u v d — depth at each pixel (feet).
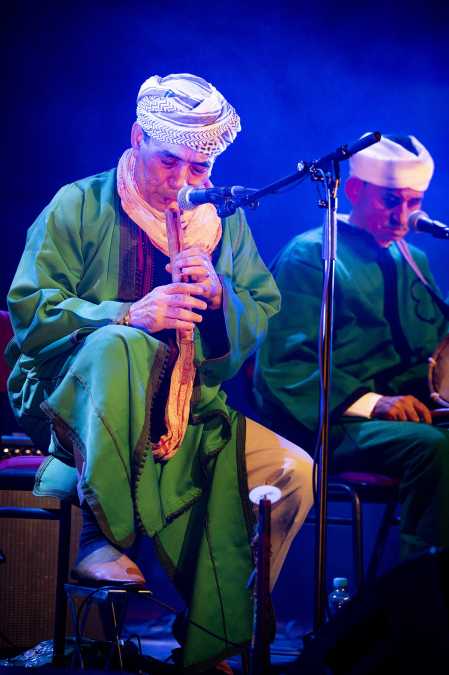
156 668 14.12
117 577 12.16
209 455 13.94
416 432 15.60
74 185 14.73
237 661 17.34
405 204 17.76
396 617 8.05
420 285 18.12
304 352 16.80
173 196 14.48
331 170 12.67
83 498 12.42
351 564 20.29
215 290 13.82
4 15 22.80
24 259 14.19
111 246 14.47
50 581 15.97
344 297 17.44
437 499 15.21
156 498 12.83
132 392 12.52
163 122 13.98
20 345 13.66
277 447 14.21
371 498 15.79
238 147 23.36
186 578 13.82
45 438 14.35
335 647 8.48
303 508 13.98
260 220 22.66
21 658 14.87
